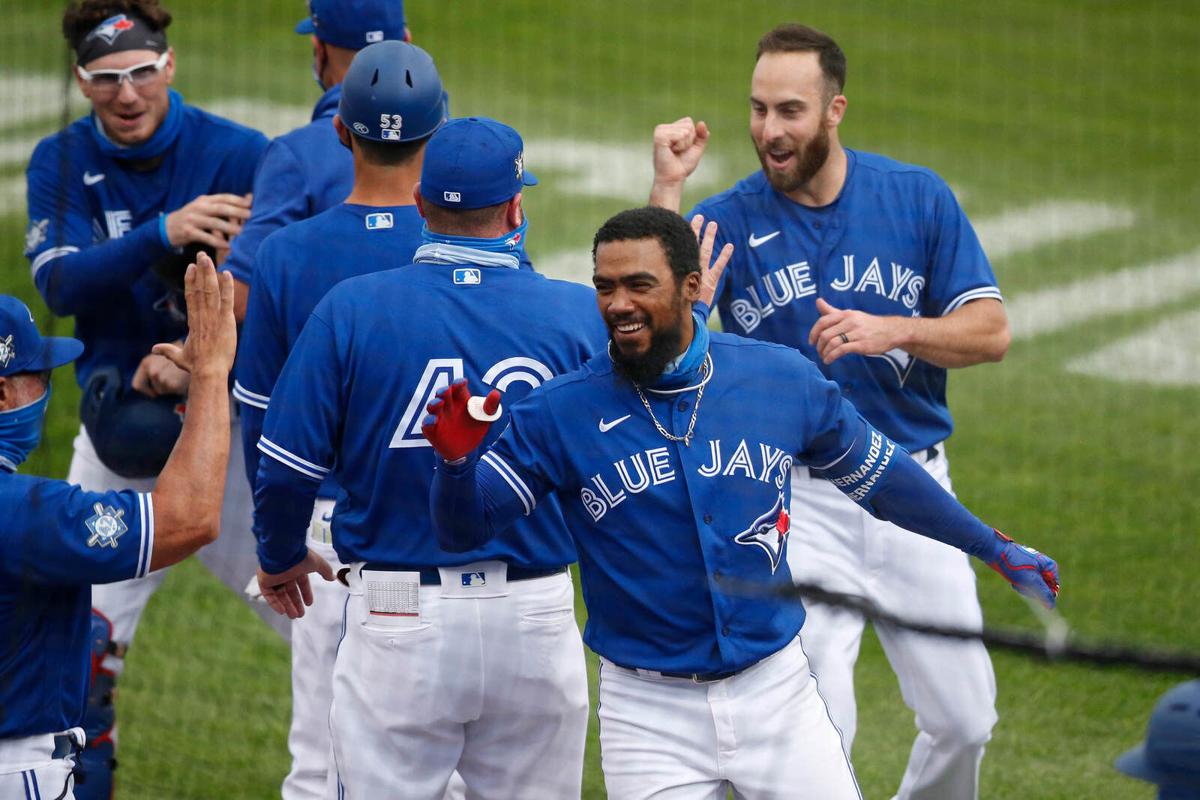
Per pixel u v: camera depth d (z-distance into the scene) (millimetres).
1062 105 58438
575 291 15367
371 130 15969
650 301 13234
